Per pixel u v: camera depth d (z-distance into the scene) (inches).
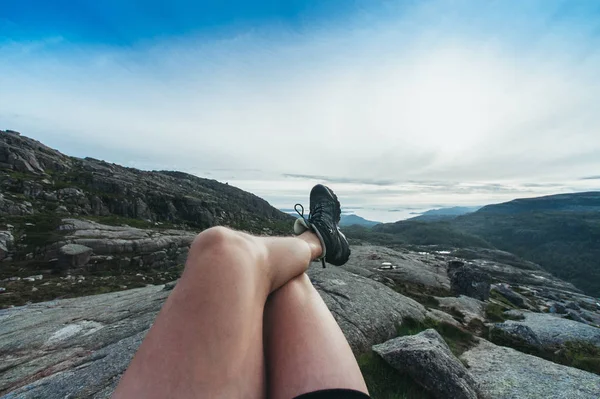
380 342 169.6
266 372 33.4
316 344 35.1
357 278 263.0
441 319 215.9
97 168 2901.1
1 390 133.1
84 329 200.4
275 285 37.8
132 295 340.2
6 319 293.9
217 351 23.8
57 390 118.0
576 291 2474.2
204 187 4360.2
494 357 163.8
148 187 2819.9
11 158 2214.6
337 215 103.5
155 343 23.5
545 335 241.3
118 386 22.2
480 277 425.1
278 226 3326.8
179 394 21.5
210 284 25.8
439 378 114.3
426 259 792.9
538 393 121.7
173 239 1590.8
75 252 1140.5
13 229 1346.0
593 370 180.4
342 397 29.8
